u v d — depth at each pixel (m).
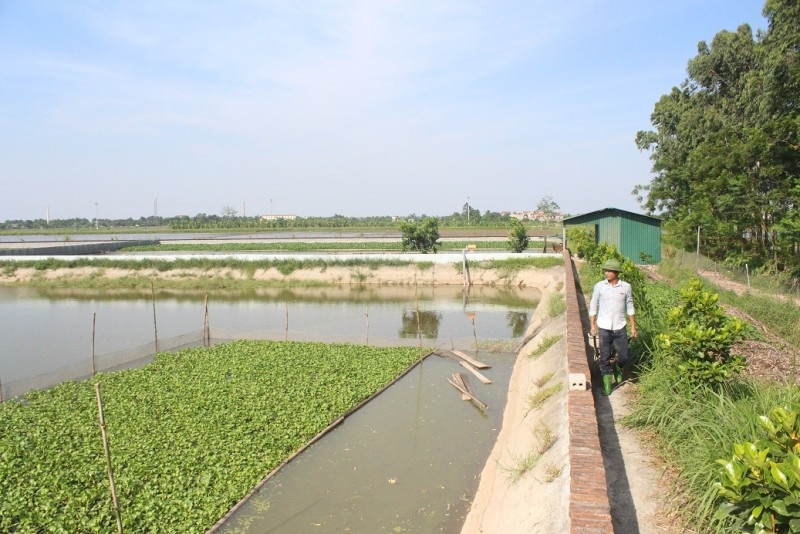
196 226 112.69
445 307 33.94
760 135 22.70
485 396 16.50
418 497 10.47
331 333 26.41
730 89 31.77
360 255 46.62
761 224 24.56
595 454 5.57
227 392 16.17
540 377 12.97
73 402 15.55
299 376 17.86
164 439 12.64
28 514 9.45
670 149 36.47
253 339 24.25
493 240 68.75
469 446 12.83
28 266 46.84
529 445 8.86
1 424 13.78
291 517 9.80
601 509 4.52
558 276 36.00
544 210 116.94
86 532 9.01
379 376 18.08
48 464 11.33
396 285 43.56
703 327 7.69
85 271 46.12
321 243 65.00
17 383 16.92
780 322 14.73
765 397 6.39
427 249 50.28
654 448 6.71
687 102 36.41
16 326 29.66
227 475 10.99
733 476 4.01
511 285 42.12
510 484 8.12
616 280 8.52
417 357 20.53
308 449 12.70
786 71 21.80
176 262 46.31
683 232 29.58
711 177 26.80
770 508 3.82
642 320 10.95
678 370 7.49
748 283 18.88
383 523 9.60
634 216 33.69
